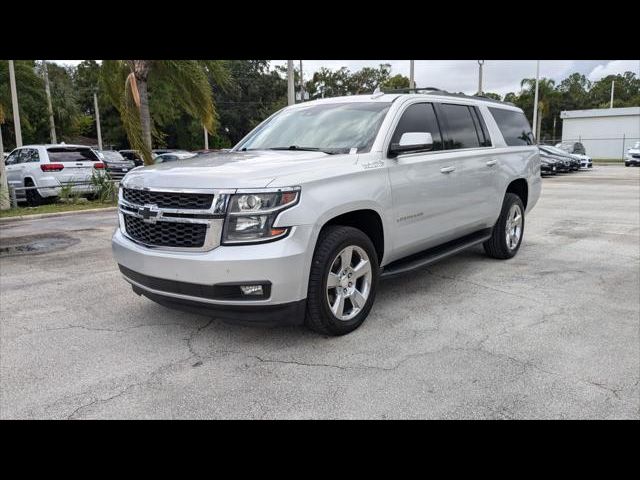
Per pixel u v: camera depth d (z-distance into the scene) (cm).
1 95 3061
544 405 308
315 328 399
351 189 405
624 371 350
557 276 591
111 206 1358
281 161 398
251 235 352
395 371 352
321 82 5881
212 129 1628
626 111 4447
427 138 455
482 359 370
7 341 412
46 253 761
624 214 1082
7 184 1288
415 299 509
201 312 371
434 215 511
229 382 340
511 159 650
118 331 432
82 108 5172
